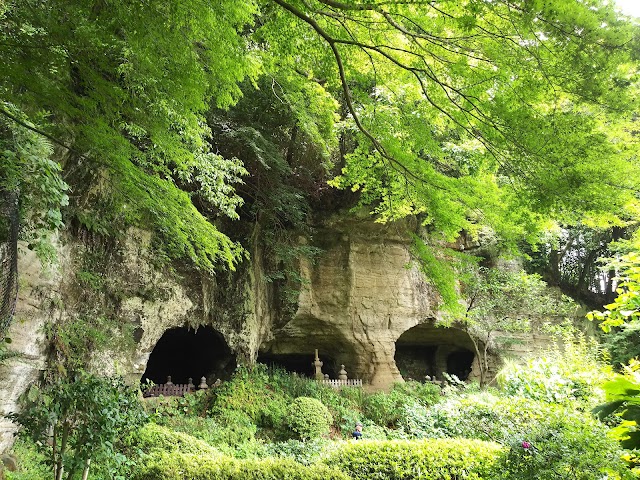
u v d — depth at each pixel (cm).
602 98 324
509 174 411
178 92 465
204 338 1334
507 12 315
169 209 588
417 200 557
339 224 1559
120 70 490
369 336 1551
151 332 1015
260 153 1224
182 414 1029
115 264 933
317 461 646
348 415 1269
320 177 1479
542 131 355
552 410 766
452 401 1120
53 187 542
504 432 720
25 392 656
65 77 459
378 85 536
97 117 486
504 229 511
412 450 638
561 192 362
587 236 2025
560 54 317
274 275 1422
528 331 1773
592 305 2164
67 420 477
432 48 412
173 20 393
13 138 513
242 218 1408
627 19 285
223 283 1290
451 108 435
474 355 1908
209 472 516
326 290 1524
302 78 603
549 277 2134
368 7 355
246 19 434
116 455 496
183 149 574
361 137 529
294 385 1305
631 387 299
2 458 566
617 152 347
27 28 407
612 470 492
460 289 1702
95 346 827
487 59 372
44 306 709
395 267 1641
